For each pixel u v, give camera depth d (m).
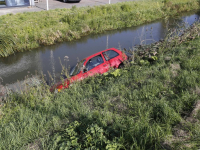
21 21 18.00
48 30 16.89
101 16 21.48
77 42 16.59
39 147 4.20
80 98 6.47
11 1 24.59
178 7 26.92
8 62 13.23
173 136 3.72
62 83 8.06
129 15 22.14
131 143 3.70
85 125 4.52
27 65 12.59
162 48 9.45
